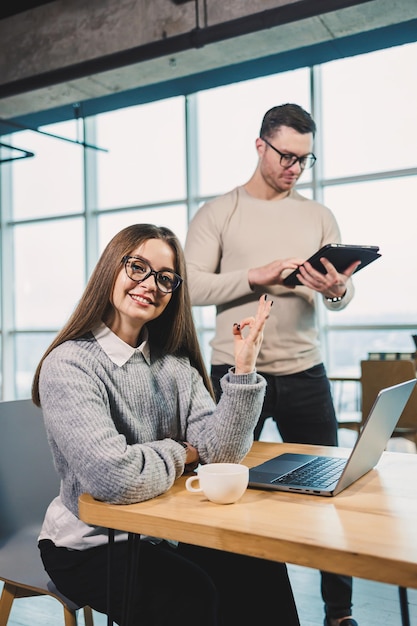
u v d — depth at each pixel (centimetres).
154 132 714
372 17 455
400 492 128
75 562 142
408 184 594
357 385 622
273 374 223
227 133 676
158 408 155
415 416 349
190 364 171
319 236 237
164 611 129
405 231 598
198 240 238
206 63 535
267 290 223
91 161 755
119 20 532
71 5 556
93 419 132
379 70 600
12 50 589
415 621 233
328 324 634
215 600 134
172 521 113
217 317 234
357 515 114
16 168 825
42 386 141
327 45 532
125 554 138
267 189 235
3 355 842
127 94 643
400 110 593
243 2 482
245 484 123
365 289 616
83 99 612
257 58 550
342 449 168
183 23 503
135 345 158
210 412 160
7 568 163
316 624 236
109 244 150
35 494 190
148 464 127
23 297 834
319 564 99
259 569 152
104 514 122
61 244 793
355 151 612
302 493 128
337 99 617
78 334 148
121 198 741
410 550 96
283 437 233
